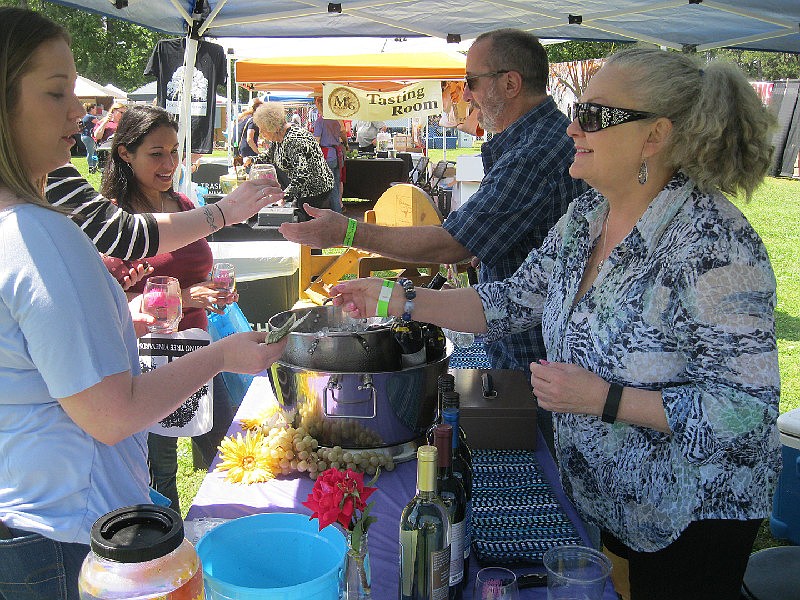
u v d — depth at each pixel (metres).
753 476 1.46
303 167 8.30
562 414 1.69
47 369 1.14
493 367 2.65
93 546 0.92
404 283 1.94
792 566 2.48
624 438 1.57
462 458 1.34
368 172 13.33
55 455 1.25
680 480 1.50
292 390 1.81
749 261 1.44
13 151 1.20
